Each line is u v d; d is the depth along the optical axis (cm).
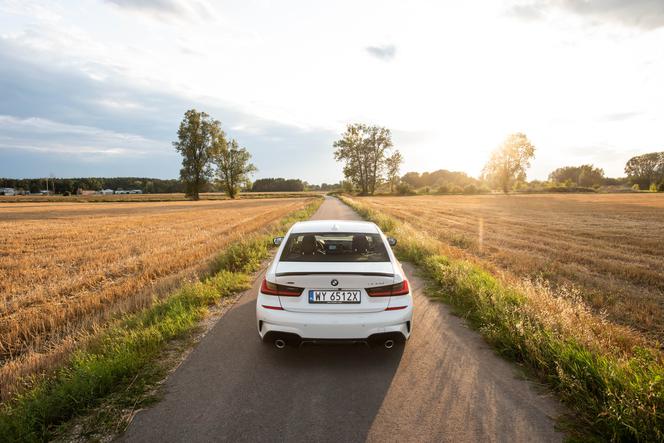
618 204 4366
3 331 521
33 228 2095
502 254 1049
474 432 270
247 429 272
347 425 278
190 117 6950
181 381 344
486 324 477
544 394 324
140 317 505
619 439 259
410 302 377
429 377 353
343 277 356
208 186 7500
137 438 263
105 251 1243
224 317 524
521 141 8662
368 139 9500
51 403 294
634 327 502
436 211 3198
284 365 377
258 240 1149
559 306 483
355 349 418
